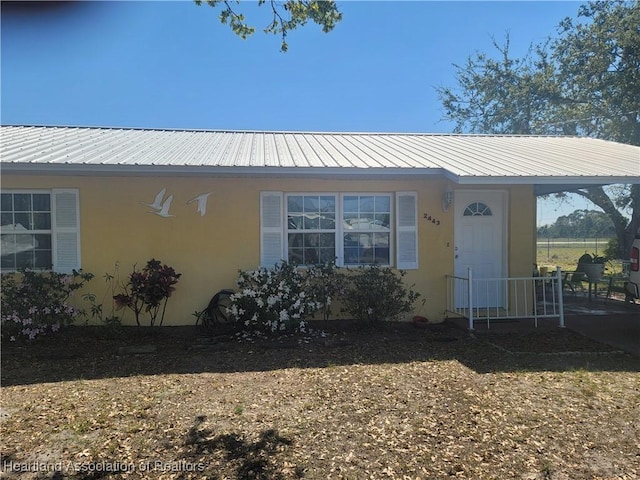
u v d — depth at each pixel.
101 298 7.71
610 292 10.90
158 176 7.57
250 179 7.96
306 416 4.10
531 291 8.71
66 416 4.11
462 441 3.62
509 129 21.67
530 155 8.75
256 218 7.97
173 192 7.83
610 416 4.09
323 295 7.54
